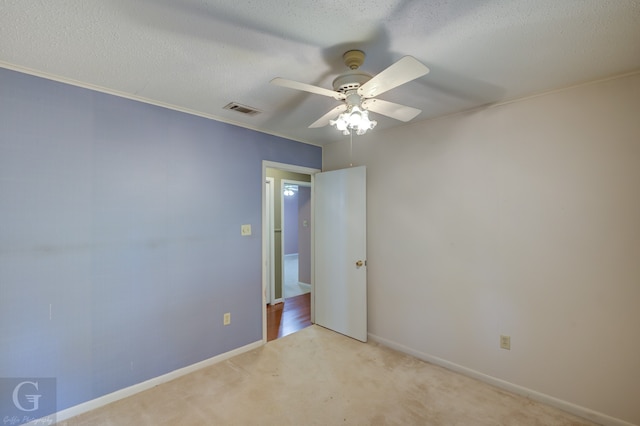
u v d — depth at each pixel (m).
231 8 1.32
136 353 2.34
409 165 2.97
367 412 2.09
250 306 3.11
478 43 1.59
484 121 2.48
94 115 2.15
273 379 2.52
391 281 3.11
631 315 1.91
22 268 1.88
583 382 2.06
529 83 2.06
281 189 4.85
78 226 2.08
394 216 3.09
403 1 1.27
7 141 1.83
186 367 2.61
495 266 2.43
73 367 2.05
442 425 1.96
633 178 1.90
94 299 2.15
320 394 2.30
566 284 2.12
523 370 2.29
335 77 1.99
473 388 2.38
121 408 2.13
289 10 1.33
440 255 2.74
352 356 2.93
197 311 2.70
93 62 1.80
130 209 2.31
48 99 1.97
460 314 2.62
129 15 1.36
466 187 2.58
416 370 2.65
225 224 2.91
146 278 2.39
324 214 3.71
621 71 1.89
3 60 1.77
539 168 2.23
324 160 3.88
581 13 1.34
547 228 2.20
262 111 2.65
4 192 1.83
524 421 2.00
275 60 1.78
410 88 2.14
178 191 2.58
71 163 2.05
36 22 1.40
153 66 1.85
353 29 1.47
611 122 1.97
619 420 1.93
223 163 2.89
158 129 2.46
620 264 1.94
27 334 1.90
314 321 3.86
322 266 3.73
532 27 1.45
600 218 2.01
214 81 2.06
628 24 1.42
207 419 2.02
